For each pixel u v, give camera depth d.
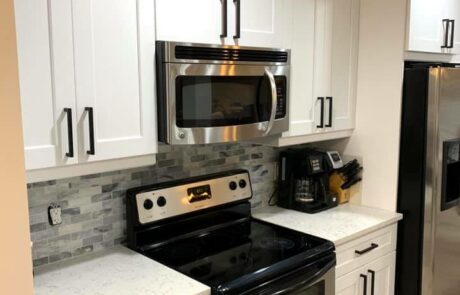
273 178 2.76
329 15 2.42
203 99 1.84
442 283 2.62
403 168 2.53
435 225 2.48
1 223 0.86
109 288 1.65
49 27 1.46
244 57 1.96
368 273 2.39
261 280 1.77
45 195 1.83
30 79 1.43
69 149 1.54
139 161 1.77
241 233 2.28
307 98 2.38
